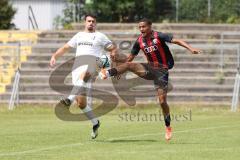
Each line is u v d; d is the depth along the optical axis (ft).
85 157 99.55
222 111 204.23
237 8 315.78
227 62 242.78
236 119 177.88
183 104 216.54
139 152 105.29
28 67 243.40
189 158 98.43
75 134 135.74
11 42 262.47
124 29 282.77
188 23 293.43
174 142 120.16
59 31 275.80
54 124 162.81
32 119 179.83
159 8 324.19
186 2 322.14
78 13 322.34
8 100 223.71
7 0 314.35
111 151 106.73
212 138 127.34
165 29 282.36
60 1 352.28
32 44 259.19
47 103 220.84
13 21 351.67
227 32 270.05
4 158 99.35
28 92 225.35
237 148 110.73
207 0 320.09
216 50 251.80
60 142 120.88
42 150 108.99
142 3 317.42
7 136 132.16
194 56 245.65
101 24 283.38
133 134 136.05
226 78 229.25
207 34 273.13
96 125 123.65
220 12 314.35
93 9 314.35
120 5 312.71
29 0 353.10
